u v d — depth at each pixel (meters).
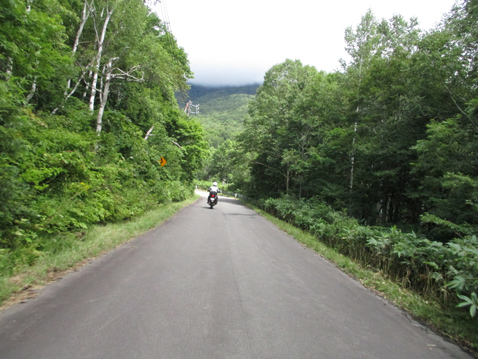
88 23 13.82
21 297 3.91
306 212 15.04
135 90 17.19
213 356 2.79
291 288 5.07
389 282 5.89
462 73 11.52
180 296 4.27
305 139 22.66
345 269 6.91
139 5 12.84
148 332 3.17
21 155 6.28
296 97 25.11
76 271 5.17
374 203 18.22
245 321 3.61
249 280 5.30
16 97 6.56
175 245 7.95
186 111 33.56
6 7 6.39
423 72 12.30
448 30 12.22
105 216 9.38
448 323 4.04
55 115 11.41
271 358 2.84
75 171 8.38
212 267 5.97
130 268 5.54
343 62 20.59
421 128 13.86
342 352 3.07
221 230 11.44
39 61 8.99
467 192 8.98
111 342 2.91
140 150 15.86
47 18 8.23
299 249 9.09
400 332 3.72
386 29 19.56
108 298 4.04
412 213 16.03
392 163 15.12
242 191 51.28
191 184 39.16
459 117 10.40
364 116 17.19
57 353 2.66
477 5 10.23
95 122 13.56
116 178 12.18
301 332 3.44
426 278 5.37
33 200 6.70
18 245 5.36
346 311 4.26
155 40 15.09
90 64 13.19
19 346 2.74
